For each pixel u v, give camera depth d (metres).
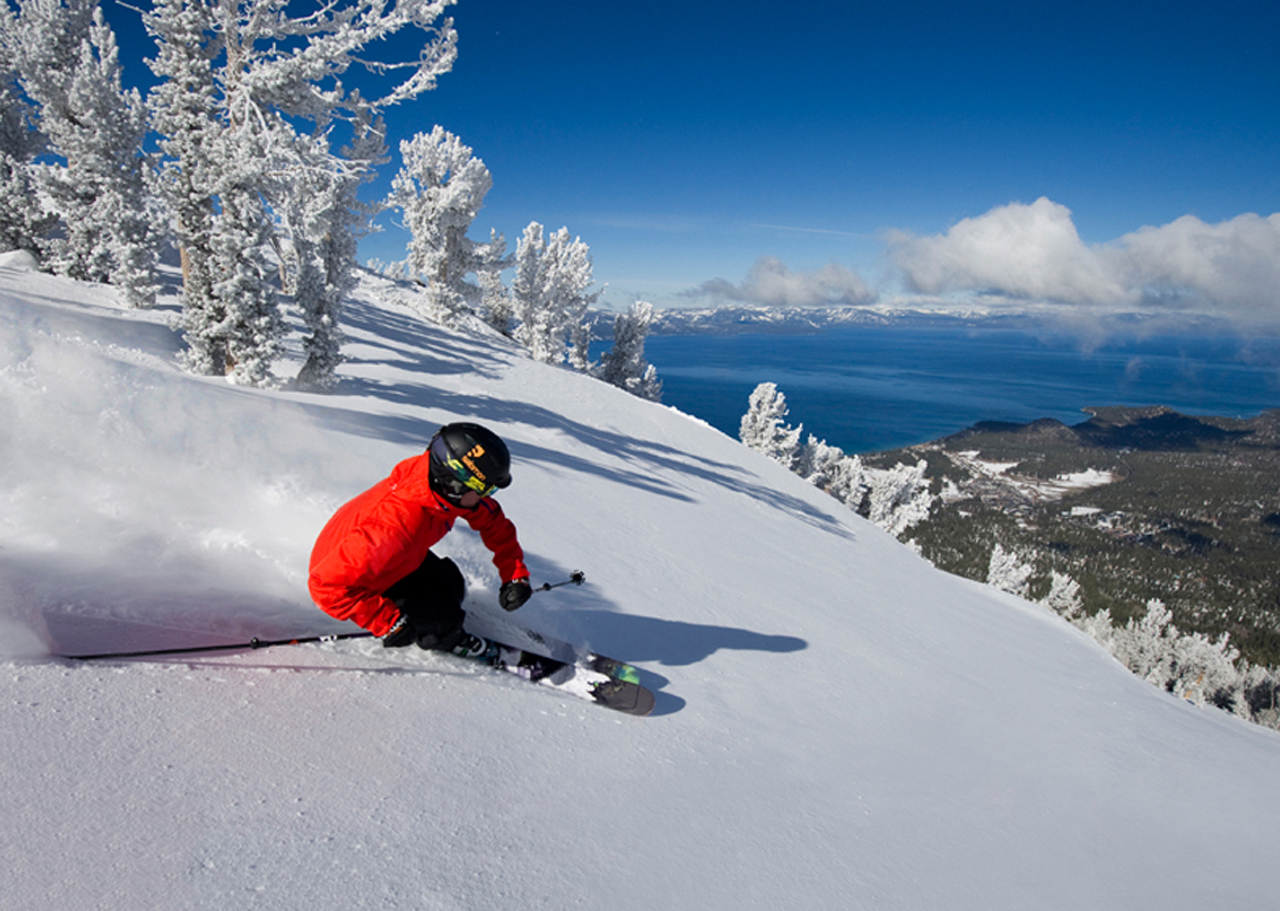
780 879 1.83
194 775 1.47
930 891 2.07
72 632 1.98
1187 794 4.23
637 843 1.77
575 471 9.45
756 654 4.36
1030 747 4.46
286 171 11.31
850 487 51.16
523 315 37.94
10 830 1.16
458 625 2.54
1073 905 2.31
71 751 1.42
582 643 3.47
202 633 2.24
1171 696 8.91
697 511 9.91
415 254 33.19
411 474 2.31
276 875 1.22
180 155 11.09
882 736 3.70
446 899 1.29
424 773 1.77
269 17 11.34
